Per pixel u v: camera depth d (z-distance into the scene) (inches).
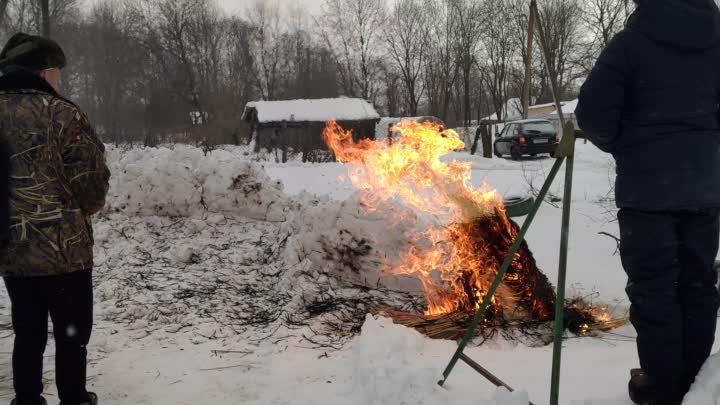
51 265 99.7
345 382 125.7
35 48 103.5
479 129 951.0
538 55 1652.3
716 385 88.1
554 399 94.4
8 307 174.6
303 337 152.9
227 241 233.9
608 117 96.7
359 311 167.6
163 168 248.7
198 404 119.0
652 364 97.8
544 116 1396.4
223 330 158.7
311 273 190.5
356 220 185.3
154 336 155.3
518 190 349.1
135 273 201.3
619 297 171.9
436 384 115.6
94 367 136.3
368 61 2127.2
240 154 1154.7
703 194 94.0
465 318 153.6
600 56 100.3
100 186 103.9
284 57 2471.7
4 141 92.2
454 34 1860.2
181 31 2198.6
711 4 96.7
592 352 136.4
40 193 98.6
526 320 153.2
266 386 126.0
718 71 96.7
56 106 101.0
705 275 98.0
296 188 416.5
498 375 124.9
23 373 104.0
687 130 95.0
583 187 365.4
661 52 95.6
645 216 97.3
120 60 1919.3
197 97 2135.8
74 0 1699.1
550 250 214.4
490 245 155.2
